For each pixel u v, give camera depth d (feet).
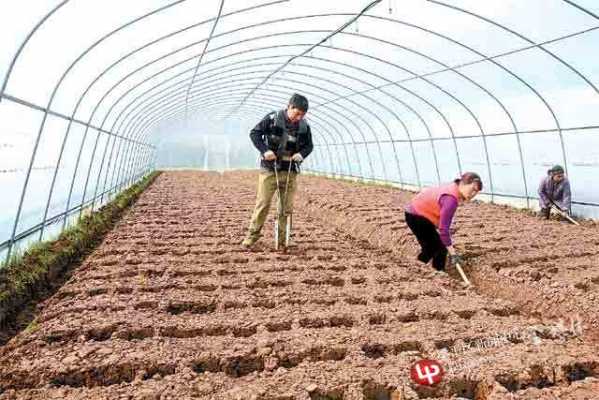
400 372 12.78
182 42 34.22
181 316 16.53
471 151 51.42
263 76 58.59
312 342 14.58
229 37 36.78
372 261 24.56
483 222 36.52
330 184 70.08
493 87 41.60
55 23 20.76
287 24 35.06
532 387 12.11
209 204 44.88
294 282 20.71
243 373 13.61
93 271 21.84
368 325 16.01
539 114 40.50
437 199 22.35
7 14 17.48
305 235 30.81
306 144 24.84
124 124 56.70
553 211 42.11
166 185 67.21
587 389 12.00
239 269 22.25
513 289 21.34
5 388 12.28
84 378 12.79
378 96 56.65
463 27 32.19
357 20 33.96
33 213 27.58
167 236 29.30
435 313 17.17
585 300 18.25
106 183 54.03
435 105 51.47
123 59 32.73
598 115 35.14
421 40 36.45
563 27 28.48
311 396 11.92
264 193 25.14
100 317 16.20
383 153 69.56
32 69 22.62
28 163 25.79
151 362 13.16
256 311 17.16
